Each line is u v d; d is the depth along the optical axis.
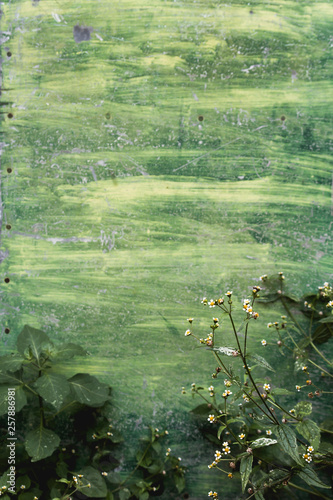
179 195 1.93
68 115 1.95
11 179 1.97
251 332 1.88
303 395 1.85
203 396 1.88
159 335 1.91
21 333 1.79
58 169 1.95
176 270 1.92
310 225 1.90
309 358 1.86
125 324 1.92
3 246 1.97
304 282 1.89
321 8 1.89
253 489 1.66
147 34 1.92
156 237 1.93
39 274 1.95
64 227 1.95
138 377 1.91
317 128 1.90
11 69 1.96
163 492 1.85
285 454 1.64
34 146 1.96
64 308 1.94
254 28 1.89
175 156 1.93
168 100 1.92
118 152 1.94
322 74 1.89
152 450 1.87
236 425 1.84
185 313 1.91
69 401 1.89
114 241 1.93
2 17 1.96
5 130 1.97
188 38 1.91
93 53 1.94
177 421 1.88
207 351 1.89
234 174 1.92
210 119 1.92
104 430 1.86
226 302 1.89
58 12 1.94
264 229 1.91
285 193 1.91
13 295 1.96
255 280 1.90
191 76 1.92
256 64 1.90
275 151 1.91
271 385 1.85
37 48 1.95
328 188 1.90
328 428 1.74
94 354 1.92
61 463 1.81
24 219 1.97
